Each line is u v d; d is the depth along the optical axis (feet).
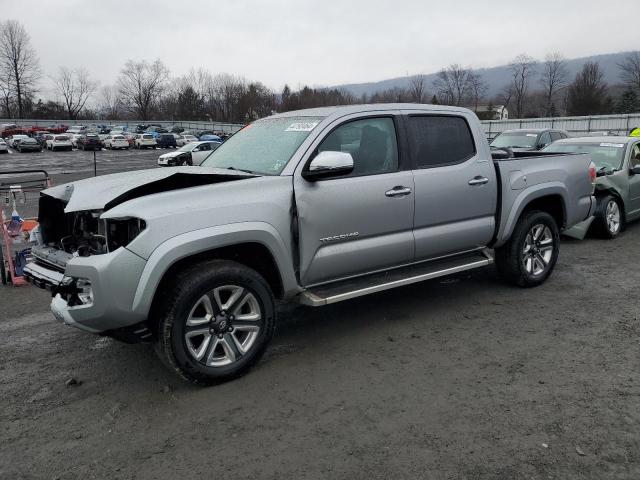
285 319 17.06
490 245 18.11
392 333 15.65
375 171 14.83
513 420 10.87
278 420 11.11
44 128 256.93
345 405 11.65
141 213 11.44
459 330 15.76
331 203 13.75
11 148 177.88
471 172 16.70
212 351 12.38
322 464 9.64
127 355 14.61
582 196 20.54
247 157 15.06
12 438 10.74
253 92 322.55
